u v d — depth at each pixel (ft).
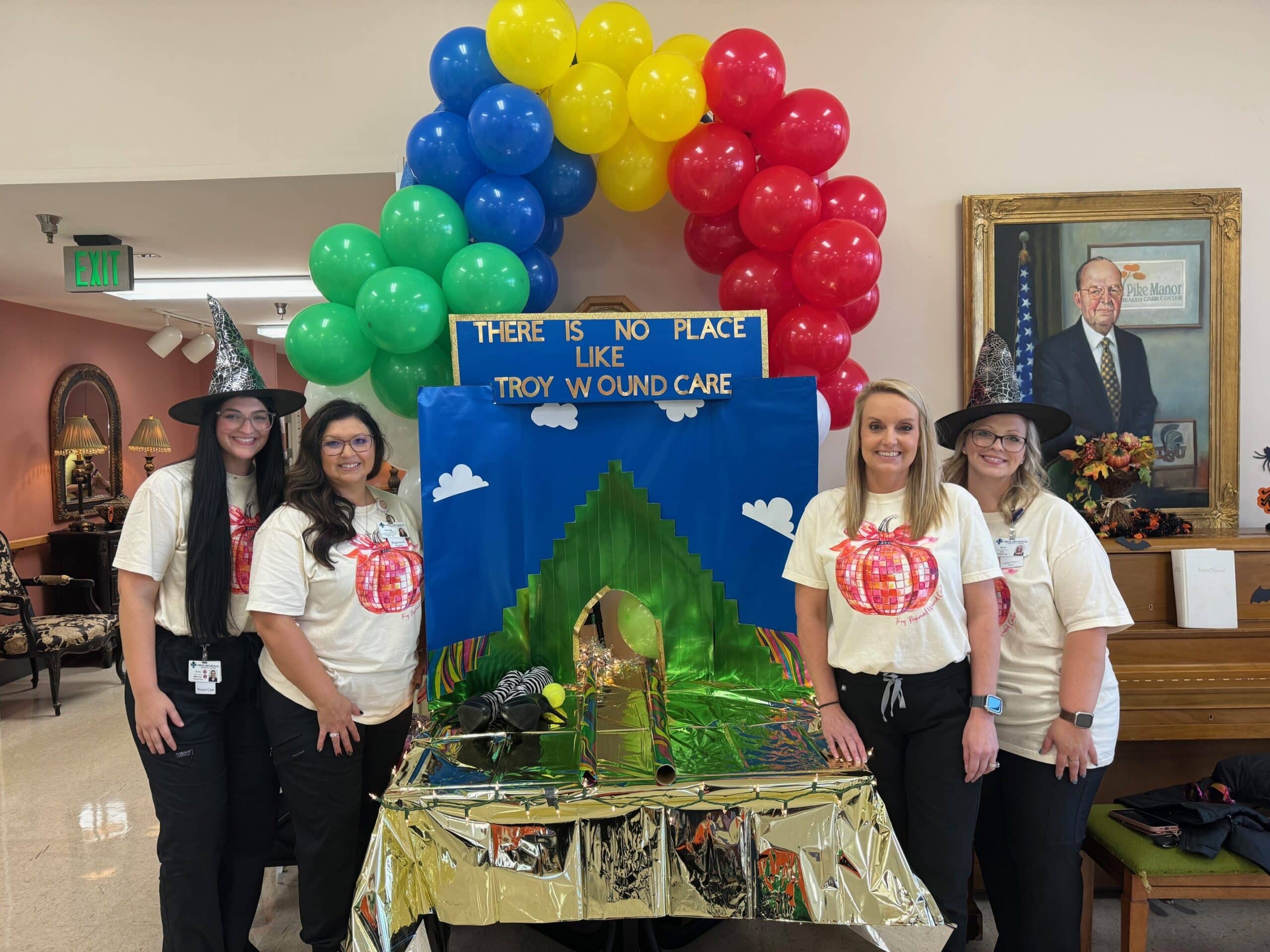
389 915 5.37
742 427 7.00
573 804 5.46
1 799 11.55
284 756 6.45
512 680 6.79
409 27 9.07
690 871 5.49
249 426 6.51
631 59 7.50
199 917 6.56
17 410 20.38
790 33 9.13
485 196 7.20
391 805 5.47
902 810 5.95
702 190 7.47
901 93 9.19
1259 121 9.27
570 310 9.20
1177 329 9.23
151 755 6.48
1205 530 9.20
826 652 6.21
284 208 11.18
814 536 6.21
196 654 6.57
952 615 5.74
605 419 7.17
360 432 6.51
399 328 6.91
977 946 7.64
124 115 9.24
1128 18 9.16
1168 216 9.14
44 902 8.77
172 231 12.89
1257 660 8.06
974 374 6.82
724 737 6.30
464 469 6.77
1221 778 7.33
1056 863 6.06
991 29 9.15
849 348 7.83
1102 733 6.11
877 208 7.88
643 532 7.28
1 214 11.66
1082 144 9.25
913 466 5.86
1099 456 8.77
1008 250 9.17
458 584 6.80
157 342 21.91
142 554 6.39
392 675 6.61
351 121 9.15
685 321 6.92
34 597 20.48
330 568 6.34
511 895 5.42
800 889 5.48
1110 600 5.95
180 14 9.15
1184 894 6.46
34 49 9.23
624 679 7.45
